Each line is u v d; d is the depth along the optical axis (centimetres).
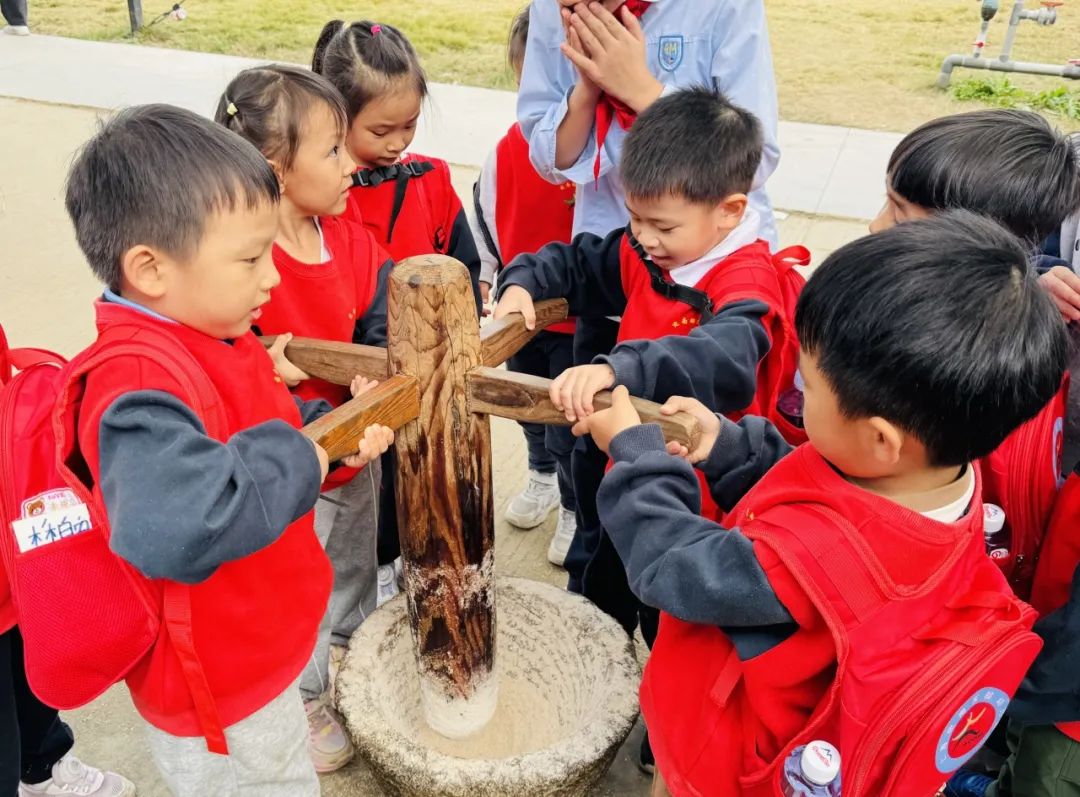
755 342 171
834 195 541
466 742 189
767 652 122
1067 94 755
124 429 122
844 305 112
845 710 117
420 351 155
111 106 661
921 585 117
